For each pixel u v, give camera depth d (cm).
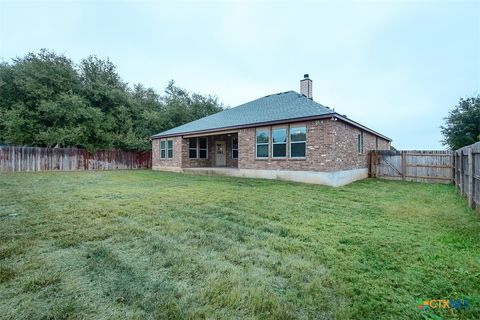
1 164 1534
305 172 1010
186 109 2683
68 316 192
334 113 909
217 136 1745
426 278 249
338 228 408
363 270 266
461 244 336
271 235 374
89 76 2145
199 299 213
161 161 1794
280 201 621
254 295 218
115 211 509
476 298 215
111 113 2131
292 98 1342
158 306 204
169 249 319
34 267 268
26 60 1827
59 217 462
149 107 2527
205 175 1345
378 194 745
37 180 1067
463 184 706
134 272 260
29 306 203
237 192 753
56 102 1783
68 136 1752
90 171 1666
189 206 561
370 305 206
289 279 247
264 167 1157
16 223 423
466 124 1742
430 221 452
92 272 260
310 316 193
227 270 264
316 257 297
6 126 1644
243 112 1457
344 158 1034
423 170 1145
